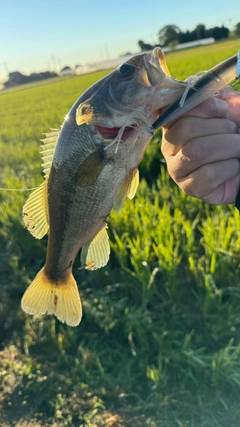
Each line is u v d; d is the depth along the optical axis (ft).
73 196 0.72
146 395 1.30
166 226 1.78
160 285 1.71
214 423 1.17
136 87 0.64
